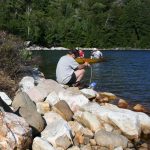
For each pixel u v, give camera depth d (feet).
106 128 30.71
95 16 359.25
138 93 54.29
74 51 46.03
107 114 31.78
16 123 25.66
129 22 350.84
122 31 345.31
